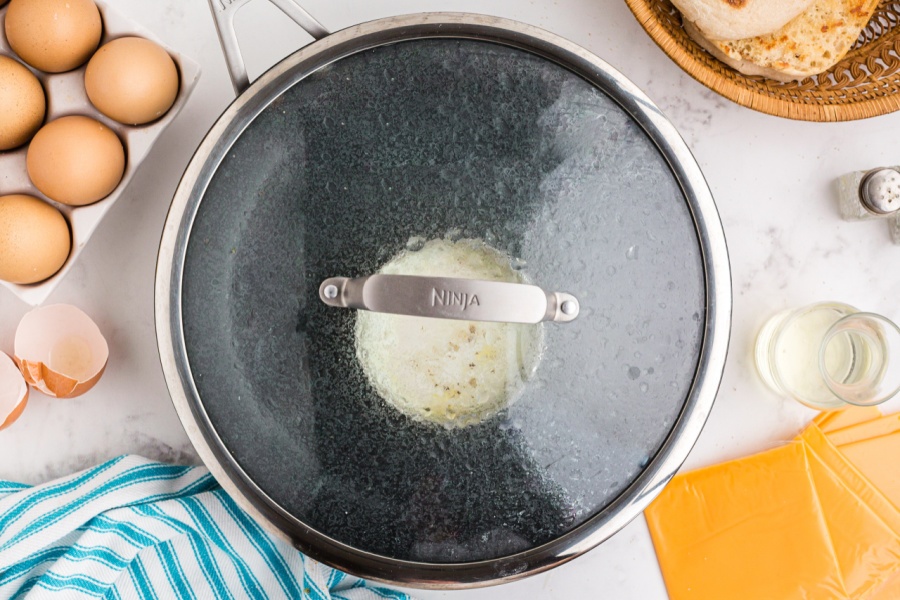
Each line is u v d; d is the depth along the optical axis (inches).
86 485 23.1
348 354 18.5
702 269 19.0
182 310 19.0
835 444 25.3
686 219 19.0
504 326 18.2
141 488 23.4
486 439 18.5
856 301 25.3
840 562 24.7
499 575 19.0
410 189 18.5
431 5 24.6
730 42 23.0
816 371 24.5
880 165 25.1
